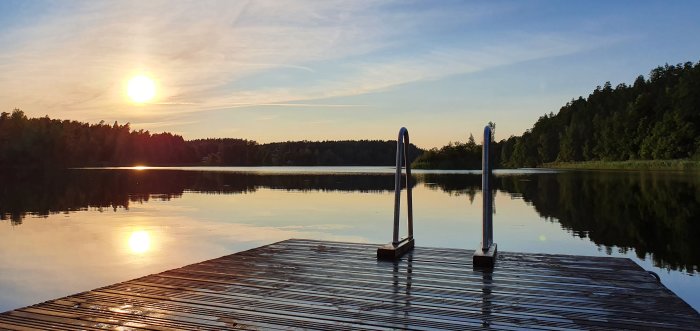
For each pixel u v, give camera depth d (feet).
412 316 11.45
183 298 12.76
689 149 171.73
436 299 12.75
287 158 359.05
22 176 157.17
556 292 13.39
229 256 18.25
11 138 248.73
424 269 16.07
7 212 56.34
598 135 246.47
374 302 12.50
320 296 13.00
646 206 55.01
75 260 30.25
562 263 16.94
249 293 13.25
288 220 47.34
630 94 260.21
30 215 53.47
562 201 62.95
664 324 10.96
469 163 240.73
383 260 17.49
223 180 129.39
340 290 13.56
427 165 243.40
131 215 52.65
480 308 12.03
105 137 318.24
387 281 14.53
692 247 31.96
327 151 354.95
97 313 11.53
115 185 107.86
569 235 37.04
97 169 247.29
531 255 18.42
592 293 13.30
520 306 12.19
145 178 142.82
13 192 87.51
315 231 40.37
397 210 18.72
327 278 14.88
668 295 13.12
